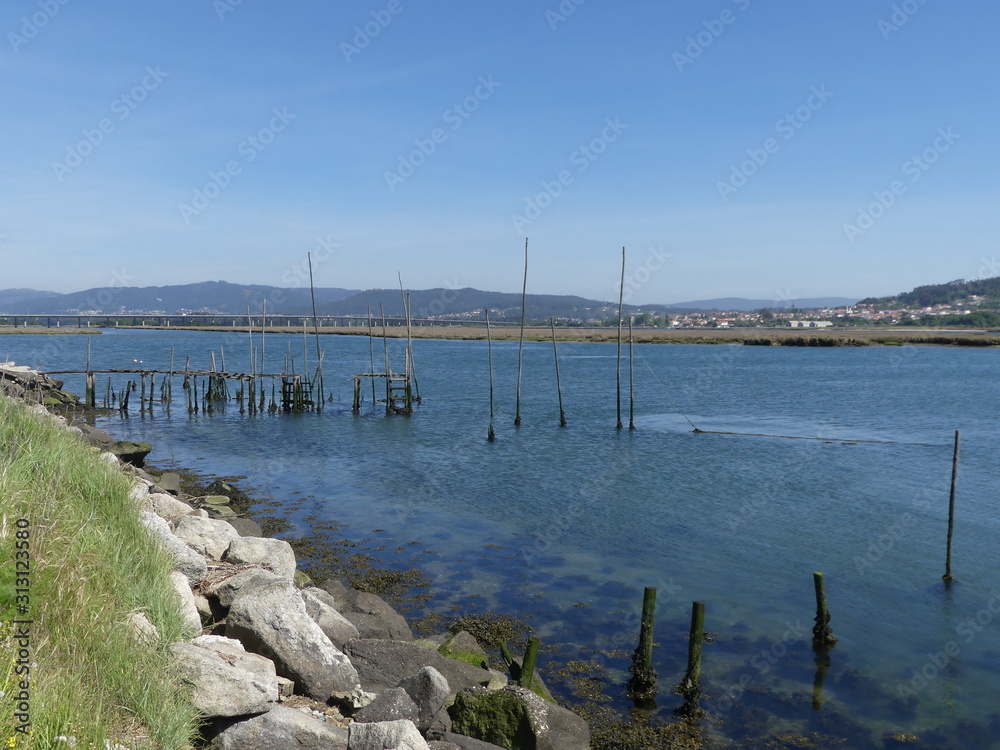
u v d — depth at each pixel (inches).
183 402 2186.3
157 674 250.1
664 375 3147.1
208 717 256.2
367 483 1075.9
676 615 597.0
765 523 867.4
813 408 2017.7
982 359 4163.4
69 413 1739.7
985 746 423.5
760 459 1280.8
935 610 615.8
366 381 2775.6
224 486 968.3
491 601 617.0
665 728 433.7
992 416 1847.9
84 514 346.3
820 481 1101.7
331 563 703.7
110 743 209.0
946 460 1268.5
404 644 406.3
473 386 2623.0
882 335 6368.1
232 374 1994.3
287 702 311.9
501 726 370.0
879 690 484.4
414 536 801.6
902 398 2265.0
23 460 367.6
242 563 448.1
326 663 328.2
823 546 781.9
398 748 259.8
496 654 516.1
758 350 5241.1
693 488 1055.0
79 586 271.3
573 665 507.5
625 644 542.3
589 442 1456.7
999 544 788.6
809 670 510.3
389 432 1589.6
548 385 2687.0
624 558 738.2
